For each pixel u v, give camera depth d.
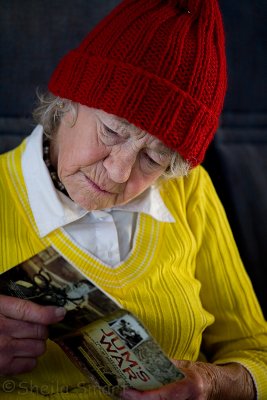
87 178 1.22
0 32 1.69
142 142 1.16
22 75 1.72
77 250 1.28
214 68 1.21
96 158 1.17
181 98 1.15
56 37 1.75
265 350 1.50
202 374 1.30
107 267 1.30
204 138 1.23
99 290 0.98
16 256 1.25
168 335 1.33
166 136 1.16
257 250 1.93
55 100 1.26
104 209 1.33
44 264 1.01
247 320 1.53
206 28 1.19
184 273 1.42
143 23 1.14
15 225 1.27
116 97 1.13
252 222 1.94
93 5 1.79
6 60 1.70
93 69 1.15
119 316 1.00
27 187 1.29
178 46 1.15
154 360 1.03
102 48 1.16
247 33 2.01
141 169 1.23
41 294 1.05
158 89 1.13
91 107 1.15
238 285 1.53
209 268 1.50
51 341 1.26
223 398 1.34
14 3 1.69
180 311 1.34
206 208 1.53
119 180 1.17
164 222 1.41
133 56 1.13
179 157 1.23
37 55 1.73
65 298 1.03
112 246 1.31
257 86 2.04
